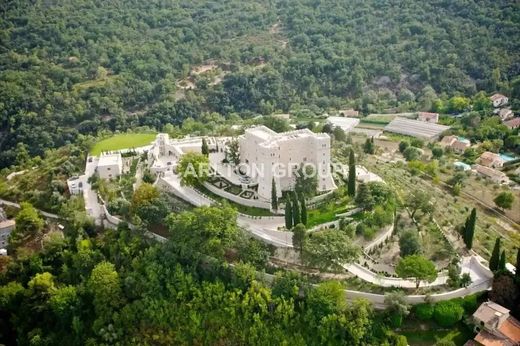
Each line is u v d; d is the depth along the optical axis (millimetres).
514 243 161750
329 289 121750
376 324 120312
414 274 124125
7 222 170125
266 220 149000
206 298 129375
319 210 151625
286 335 120875
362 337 117625
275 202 150625
